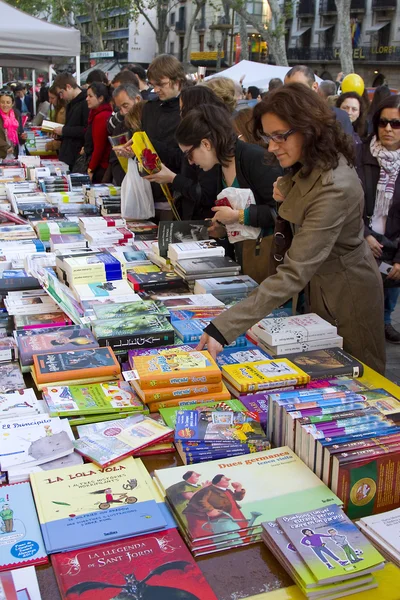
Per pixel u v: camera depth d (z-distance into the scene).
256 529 1.20
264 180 2.54
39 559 1.12
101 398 1.63
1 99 7.10
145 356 1.73
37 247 2.86
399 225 3.50
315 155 1.74
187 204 3.21
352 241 2.01
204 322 2.08
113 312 2.04
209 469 1.37
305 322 2.04
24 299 2.27
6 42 7.09
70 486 1.31
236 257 2.77
